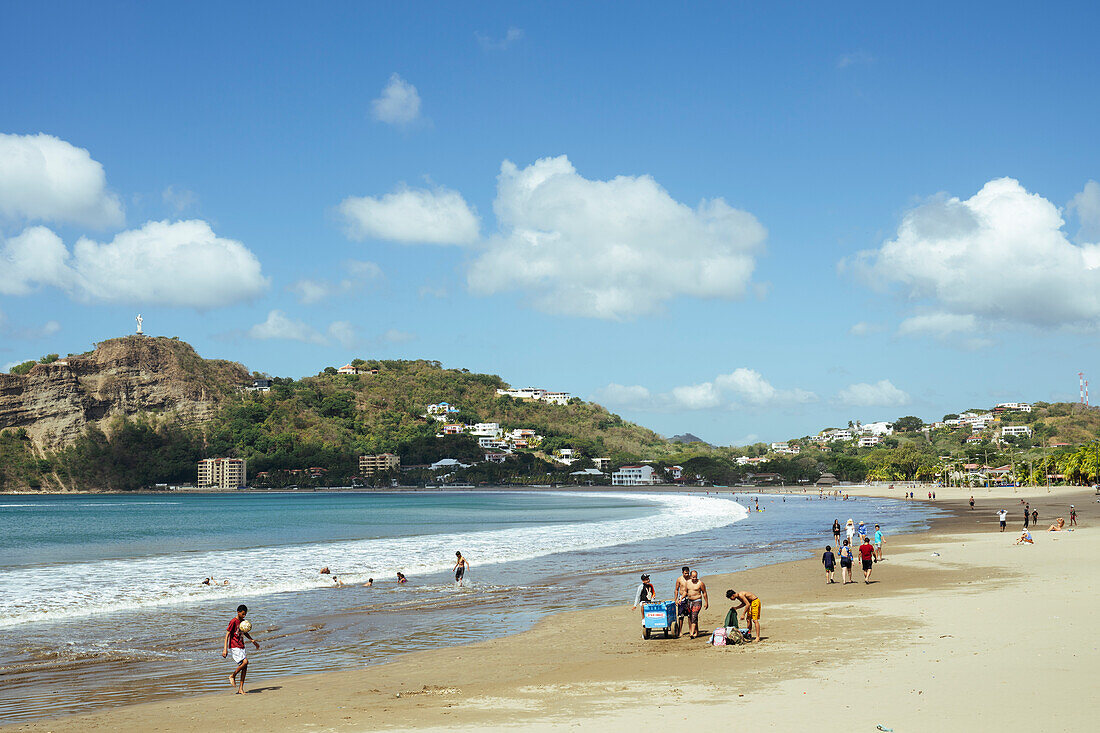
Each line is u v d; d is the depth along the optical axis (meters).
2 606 34.22
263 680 21.33
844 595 32.28
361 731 15.74
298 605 34.25
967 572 37.59
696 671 19.73
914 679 17.67
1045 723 14.35
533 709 16.89
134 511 166.62
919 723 14.55
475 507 164.50
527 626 28.62
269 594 37.66
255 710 17.86
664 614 24.98
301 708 17.89
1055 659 19.08
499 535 75.81
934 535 63.84
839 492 199.12
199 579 43.25
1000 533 63.09
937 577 36.34
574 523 97.69
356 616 31.33
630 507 151.25
